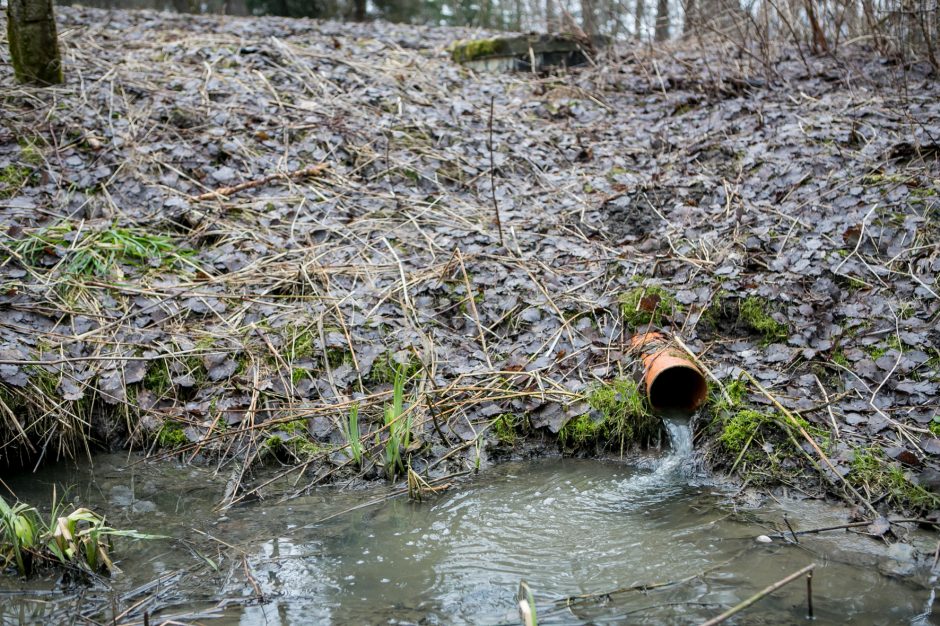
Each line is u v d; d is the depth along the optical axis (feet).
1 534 13.24
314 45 35.24
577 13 45.83
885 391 16.46
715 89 31.22
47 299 18.72
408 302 19.70
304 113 28.19
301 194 24.06
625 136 29.12
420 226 23.27
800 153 24.57
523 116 30.76
